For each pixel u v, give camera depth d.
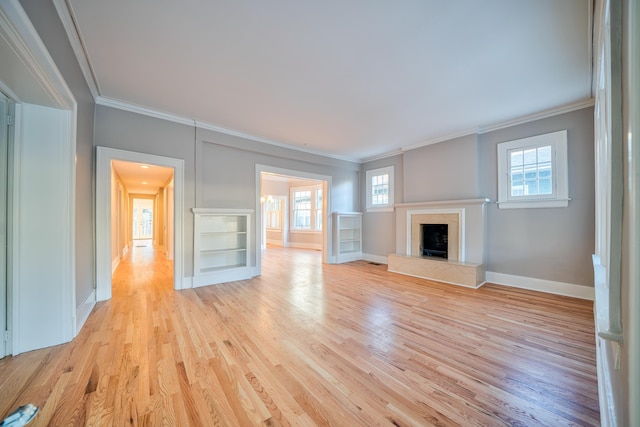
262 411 1.46
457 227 4.46
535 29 2.07
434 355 2.05
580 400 1.55
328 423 1.38
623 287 0.67
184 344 2.20
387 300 3.38
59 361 1.91
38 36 1.45
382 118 3.88
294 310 3.02
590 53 2.36
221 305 3.18
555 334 2.40
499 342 2.26
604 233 1.75
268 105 3.46
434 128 4.31
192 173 4.03
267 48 2.32
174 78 2.81
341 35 2.16
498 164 4.11
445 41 2.23
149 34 2.14
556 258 3.60
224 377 1.76
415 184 5.19
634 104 0.52
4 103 1.95
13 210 1.98
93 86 2.94
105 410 1.45
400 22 2.01
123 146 3.41
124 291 3.77
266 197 9.84
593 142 3.29
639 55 0.51
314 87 2.98
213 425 1.36
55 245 2.14
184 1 1.82
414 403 1.53
